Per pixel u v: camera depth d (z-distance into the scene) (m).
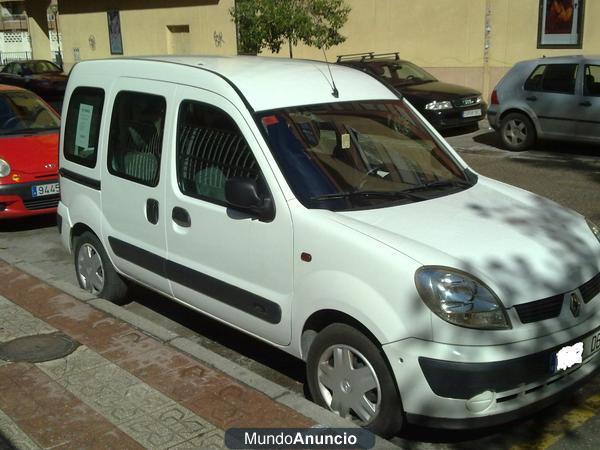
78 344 4.67
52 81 23.92
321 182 4.02
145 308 5.78
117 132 5.20
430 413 3.35
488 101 16.42
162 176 4.70
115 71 5.29
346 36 18.59
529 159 11.52
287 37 15.34
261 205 3.98
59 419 3.75
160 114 4.78
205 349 4.54
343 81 4.77
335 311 3.67
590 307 3.62
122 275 5.47
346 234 3.63
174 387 4.04
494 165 11.11
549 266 3.55
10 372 4.29
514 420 3.73
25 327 4.98
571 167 10.71
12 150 8.27
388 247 3.49
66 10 28.62
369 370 3.55
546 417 3.99
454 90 14.02
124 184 5.07
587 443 3.73
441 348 3.28
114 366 4.33
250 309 4.16
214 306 4.46
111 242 5.30
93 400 3.94
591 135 11.39
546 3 15.13
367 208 3.93
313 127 4.26
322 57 19.39
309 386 3.93
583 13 14.67
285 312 3.93
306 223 3.79
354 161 4.24
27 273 6.15
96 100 5.45
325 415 3.66
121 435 3.59
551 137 11.91
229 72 4.50
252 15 15.10
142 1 24.78
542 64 11.90
